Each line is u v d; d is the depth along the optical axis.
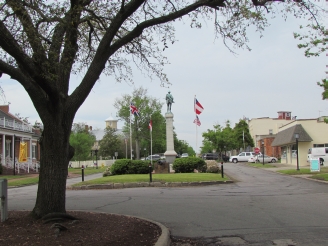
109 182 20.59
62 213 7.71
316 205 11.59
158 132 71.81
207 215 10.08
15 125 44.84
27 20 7.76
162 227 8.01
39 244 6.06
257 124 79.06
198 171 28.84
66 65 8.26
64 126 7.89
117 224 7.96
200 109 35.09
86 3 9.41
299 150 41.59
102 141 85.75
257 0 9.41
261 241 7.14
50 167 7.81
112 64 11.49
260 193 15.34
